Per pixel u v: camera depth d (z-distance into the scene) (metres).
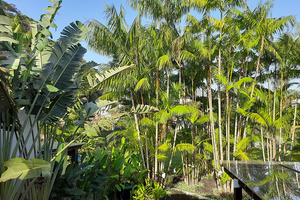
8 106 2.94
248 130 10.38
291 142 9.10
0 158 2.81
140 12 7.29
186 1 7.81
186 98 10.41
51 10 3.17
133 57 7.82
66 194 4.02
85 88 5.57
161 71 9.11
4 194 2.71
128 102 8.99
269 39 8.52
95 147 10.00
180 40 7.86
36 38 3.31
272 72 10.23
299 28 8.05
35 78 3.31
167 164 11.71
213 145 8.19
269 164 5.55
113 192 6.63
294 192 3.22
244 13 8.72
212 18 8.19
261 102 9.85
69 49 3.61
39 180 3.51
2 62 2.86
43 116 3.44
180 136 9.59
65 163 5.54
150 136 8.62
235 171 4.76
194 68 9.43
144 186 7.23
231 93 9.99
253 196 3.54
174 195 7.73
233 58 8.96
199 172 10.09
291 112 10.04
